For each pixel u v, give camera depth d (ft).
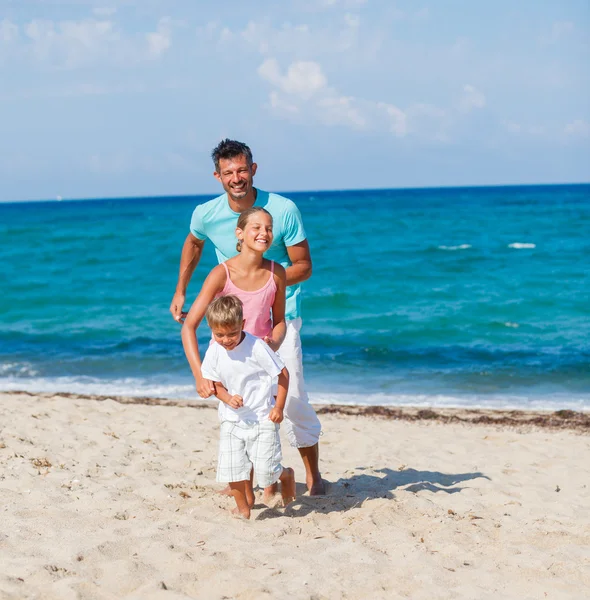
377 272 80.07
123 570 11.43
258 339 13.82
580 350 42.73
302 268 15.35
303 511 15.46
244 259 14.01
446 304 59.47
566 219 150.82
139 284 76.28
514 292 63.87
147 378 37.01
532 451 22.48
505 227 137.28
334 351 43.32
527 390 34.27
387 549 12.96
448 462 20.71
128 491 16.49
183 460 19.70
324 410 29.32
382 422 27.07
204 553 12.34
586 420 27.81
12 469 17.74
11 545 12.56
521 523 14.71
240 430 14.06
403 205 268.62
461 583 11.57
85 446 20.90
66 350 44.16
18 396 30.22
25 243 123.85
